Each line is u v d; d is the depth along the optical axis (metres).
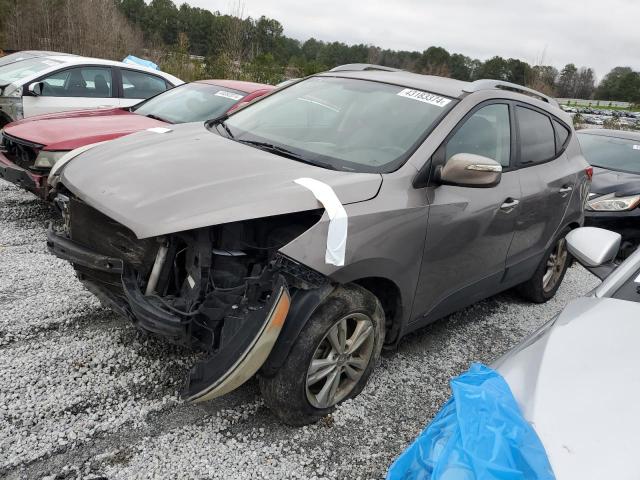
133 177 2.87
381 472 2.67
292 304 2.65
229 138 3.60
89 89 7.82
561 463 1.41
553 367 1.76
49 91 7.42
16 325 3.50
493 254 3.81
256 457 2.64
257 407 3.01
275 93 4.32
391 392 3.33
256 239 2.81
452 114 3.44
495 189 3.65
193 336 2.59
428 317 3.51
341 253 2.64
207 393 2.48
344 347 2.90
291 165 3.03
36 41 25.25
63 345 3.34
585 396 1.62
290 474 2.57
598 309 2.12
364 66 4.45
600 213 6.66
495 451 1.43
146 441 2.65
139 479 2.42
